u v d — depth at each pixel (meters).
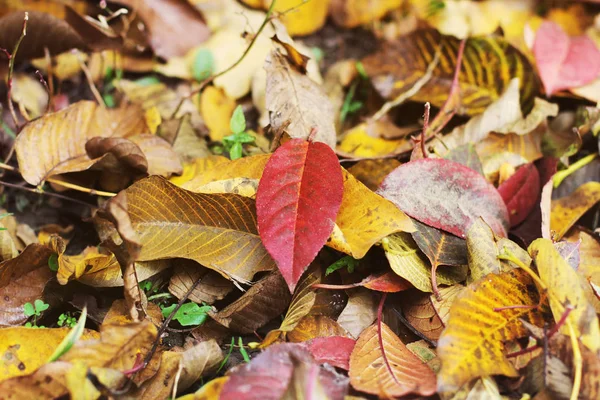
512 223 0.63
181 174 0.65
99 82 0.77
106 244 0.54
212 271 0.61
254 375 0.52
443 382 0.53
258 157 0.61
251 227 0.59
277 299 0.59
